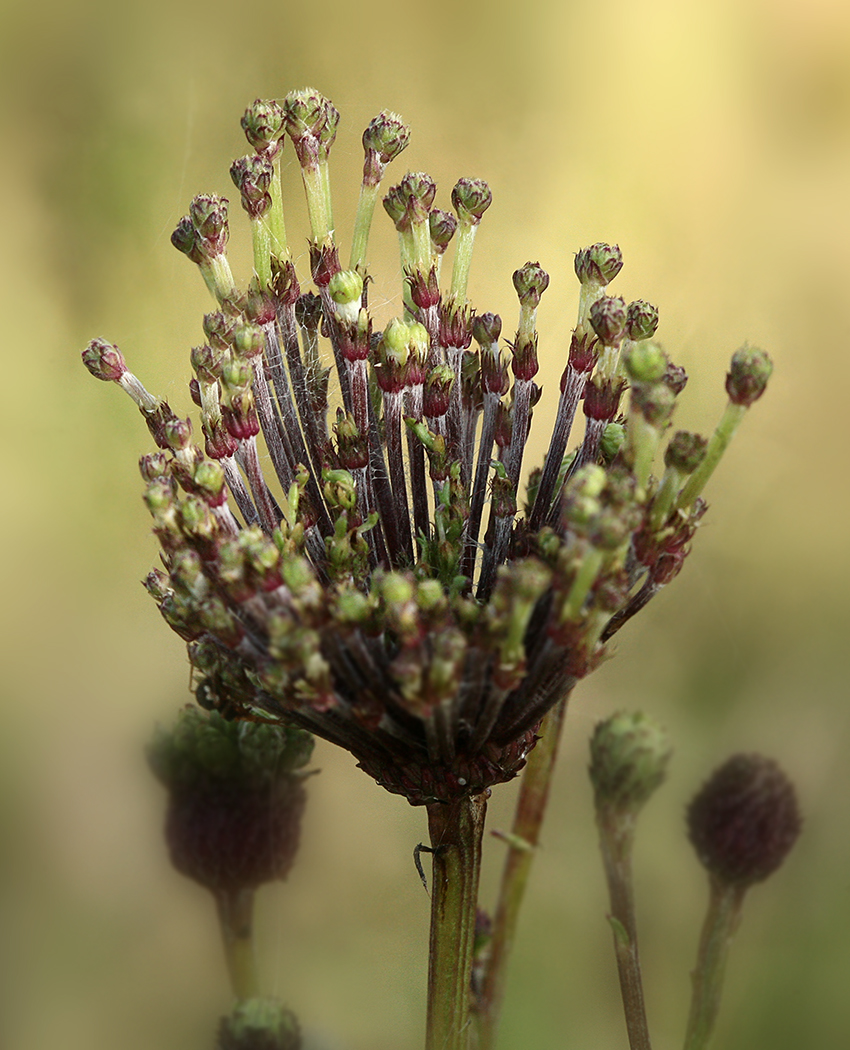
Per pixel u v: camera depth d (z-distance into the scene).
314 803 0.40
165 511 0.38
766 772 0.39
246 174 0.39
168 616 0.39
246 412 0.38
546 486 0.39
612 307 0.38
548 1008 0.39
